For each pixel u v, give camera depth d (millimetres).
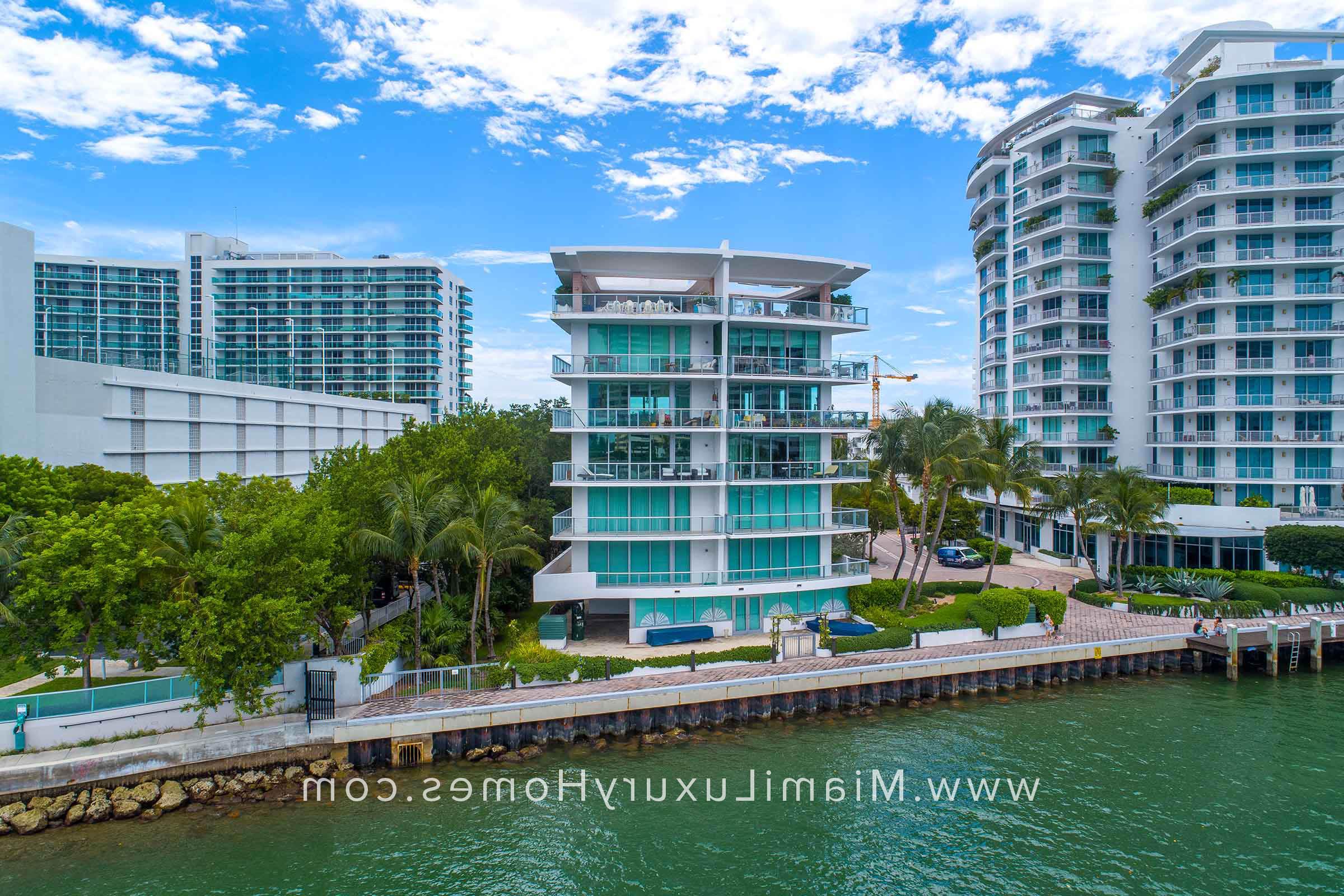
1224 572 51531
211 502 34312
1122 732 32688
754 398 42031
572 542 41750
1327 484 56812
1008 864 23156
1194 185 58875
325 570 29188
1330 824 25266
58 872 22734
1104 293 66188
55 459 45281
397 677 33062
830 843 24250
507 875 22594
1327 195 57312
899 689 36156
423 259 131125
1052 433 68375
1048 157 67750
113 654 29062
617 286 47750
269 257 139500
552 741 31469
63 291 127812
